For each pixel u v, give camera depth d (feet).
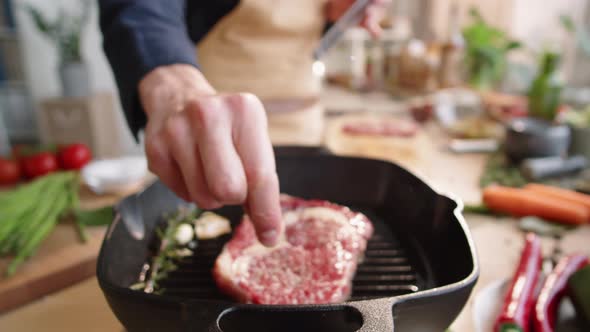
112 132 10.18
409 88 8.09
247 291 1.77
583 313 1.81
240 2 3.82
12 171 3.83
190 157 1.30
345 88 8.72
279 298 1.74
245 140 1.30
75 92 9.09
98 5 2.19
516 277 2.02
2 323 1.97
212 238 2.27
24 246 2.39
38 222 2.66
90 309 2.08
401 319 1.19
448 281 1.69
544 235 2.74
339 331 1.15
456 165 4.24
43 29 8.89
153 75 1.66
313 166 2.64
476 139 5.02
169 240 2.18
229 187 1.24
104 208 2.99
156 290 1.85
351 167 2.61
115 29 1.93
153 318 1.17
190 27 3.94
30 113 10.82
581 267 2.10
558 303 1.96
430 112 5.95
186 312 1.09
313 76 4.67
